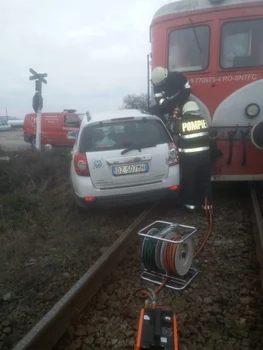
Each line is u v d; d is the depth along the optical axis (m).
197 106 6.40
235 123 6.62
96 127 6.32
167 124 7.21
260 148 6.32
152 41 7.20
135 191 6.07
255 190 7.64
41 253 5.30
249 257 4.75
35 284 4.38
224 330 3.34
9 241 5.81
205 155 6.32
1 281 4.52
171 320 2.95
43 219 6.82
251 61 6.47
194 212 6.55
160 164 6.11
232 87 6.57
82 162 6.02
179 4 6.79
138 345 2.80
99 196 6.03
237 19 6.41
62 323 3.33
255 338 3.19
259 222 5.17
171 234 4.29
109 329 3.42
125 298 3.92
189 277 4.30
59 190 8.89
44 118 22.44
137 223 5.60
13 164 11.48
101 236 5.72
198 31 6.65
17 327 3.58
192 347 3.14
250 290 3.97
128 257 4.89
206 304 3.76
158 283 4.16
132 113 6.93
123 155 6.00
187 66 6.84
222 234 5.51
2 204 7.47
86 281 3.80
